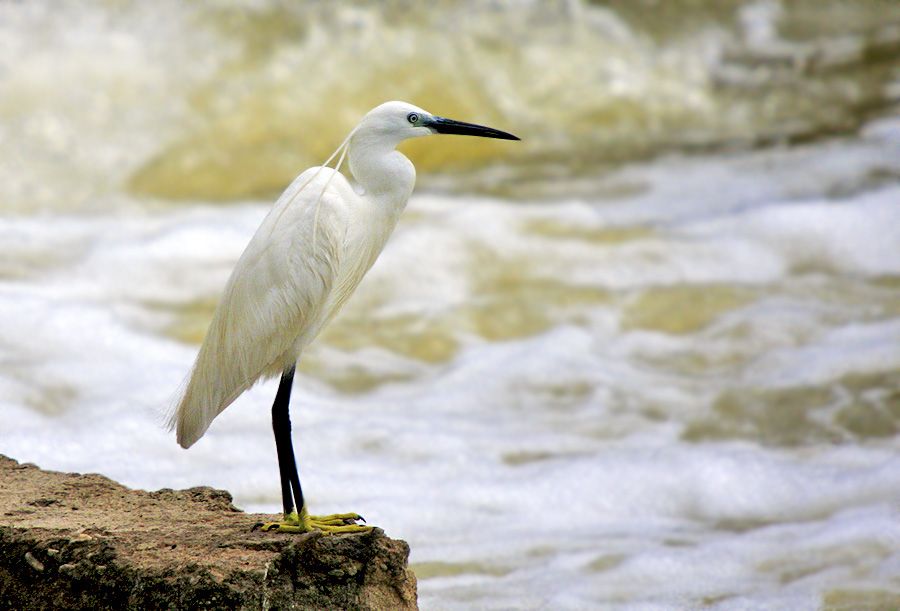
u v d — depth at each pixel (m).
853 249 19.47
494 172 24.09
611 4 29.48
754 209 20.92
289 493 7.00
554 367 15.59
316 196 7.06
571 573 9.95
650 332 16.84
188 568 6.29
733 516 11.47
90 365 14.41
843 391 14.58
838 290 18.09
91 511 7.38
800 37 30.05
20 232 19.94
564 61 28.09
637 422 13.98
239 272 7.02
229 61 26.67
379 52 27.19
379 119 7.33
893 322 16.75
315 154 24.64
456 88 26.84
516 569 10.02
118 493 7.82
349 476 11.76
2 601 6.70
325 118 25.59
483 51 27.77
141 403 13.20
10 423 12.44
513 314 17.41
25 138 24.25
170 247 19.34
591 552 10.42
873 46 29.47
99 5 26.97
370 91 26.33
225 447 12.08
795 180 22.47
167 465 11.56
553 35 28.55
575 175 23.67
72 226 20.58
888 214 20.31
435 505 11.29
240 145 24.72
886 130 24.83
